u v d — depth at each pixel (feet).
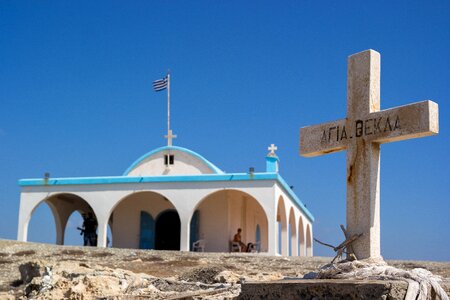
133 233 130.41
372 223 35.94
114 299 47.52
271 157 131.64
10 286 67.77
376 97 37.11
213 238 125.59
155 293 50.24
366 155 36.52
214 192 117.29
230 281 57.93
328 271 34.24
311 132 39.45
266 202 114.42
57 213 137.28
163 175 124.88
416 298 29.99
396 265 75.56
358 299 30.68
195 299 45.19
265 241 147.13
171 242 130.21
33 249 94.94
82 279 51.93
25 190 124.77
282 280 35.09
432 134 34.37
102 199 121.60
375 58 37.29
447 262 80.23
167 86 132.98
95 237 140.67
